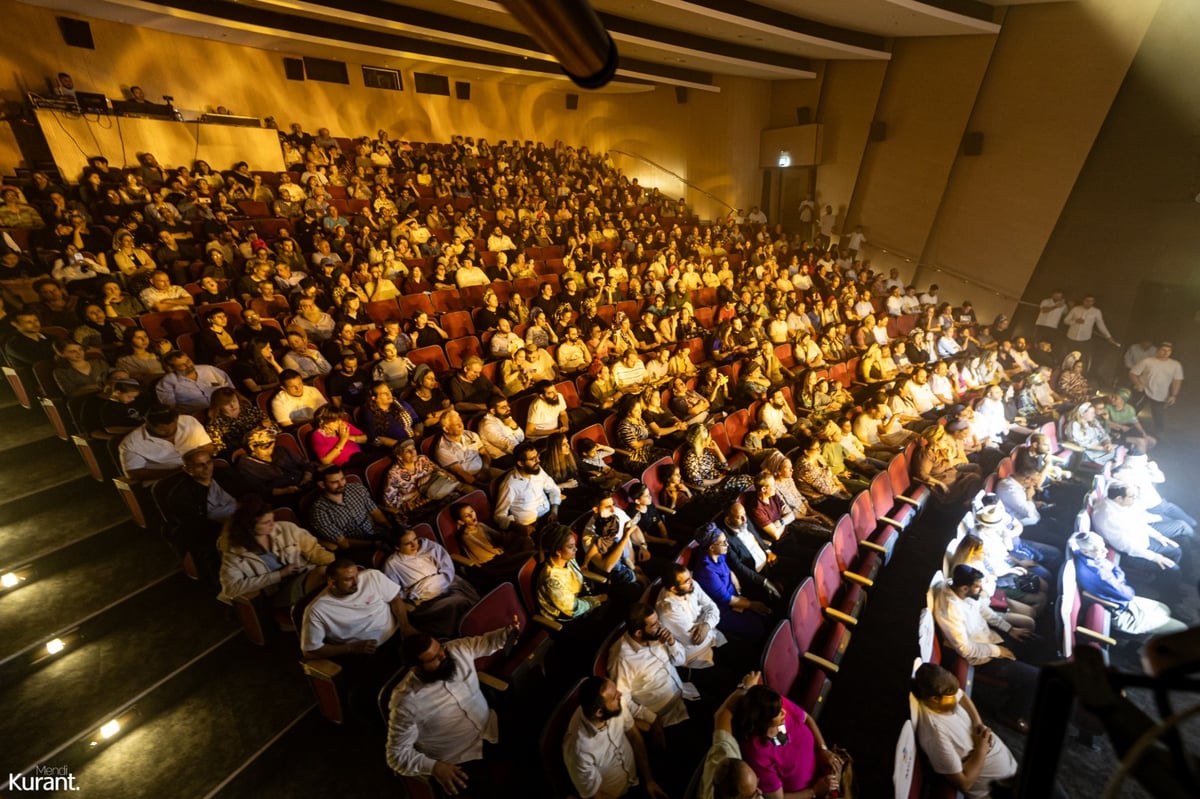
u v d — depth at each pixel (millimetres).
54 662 3188
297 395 4969
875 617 4426
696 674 3418
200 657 3248
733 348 8297
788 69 12414
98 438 4125
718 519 4367
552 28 901
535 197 12484
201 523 3580
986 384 8469
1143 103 9531
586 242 10891
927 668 2799
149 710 3068
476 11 8562
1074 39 9953
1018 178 11070
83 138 8172
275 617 3365
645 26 9250
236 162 9758
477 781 2689
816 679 3240
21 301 5691
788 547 4574
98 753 2893
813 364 8203
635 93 16219
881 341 9680
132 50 9805
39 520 3875
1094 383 9781
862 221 13570
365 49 10242
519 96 15742
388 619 3207
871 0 8258
